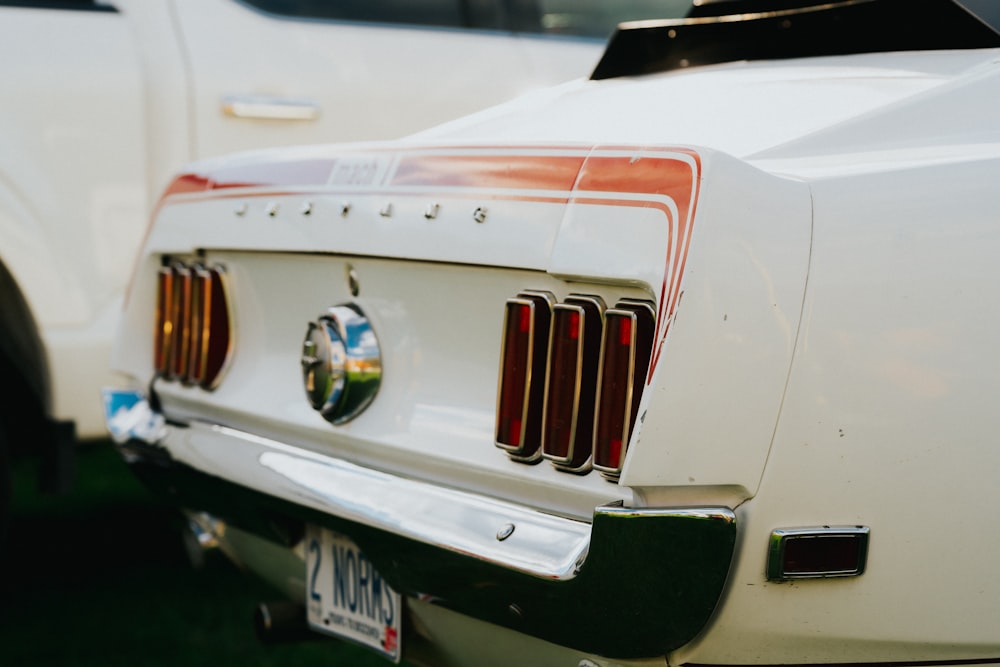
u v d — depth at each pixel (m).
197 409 2.46
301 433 2.17
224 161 2.46
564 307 1.69
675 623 1.55
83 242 3.70
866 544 1.62
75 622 3.54
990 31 2.13
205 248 2.39
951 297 1.65
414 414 1.96
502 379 1.76
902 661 1.70
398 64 4.12
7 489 3.32
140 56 3.80
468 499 1.84
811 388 1.58
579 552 1.63
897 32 2.28
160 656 3.28
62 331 3.66
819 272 1.59
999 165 1.75
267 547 2.36
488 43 4.27
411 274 1.96
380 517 1.90
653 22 2.65
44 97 3.66
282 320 2.27
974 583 1.68
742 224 1.56
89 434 3.73
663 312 1.55
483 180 1.84
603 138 2.11
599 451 1.63
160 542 4.35
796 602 1.61
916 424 1.62
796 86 2.12
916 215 1.66
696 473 1.54
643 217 1.62
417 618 1.97
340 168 2.12
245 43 3.96
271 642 2.28
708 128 2.00
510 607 1.72
